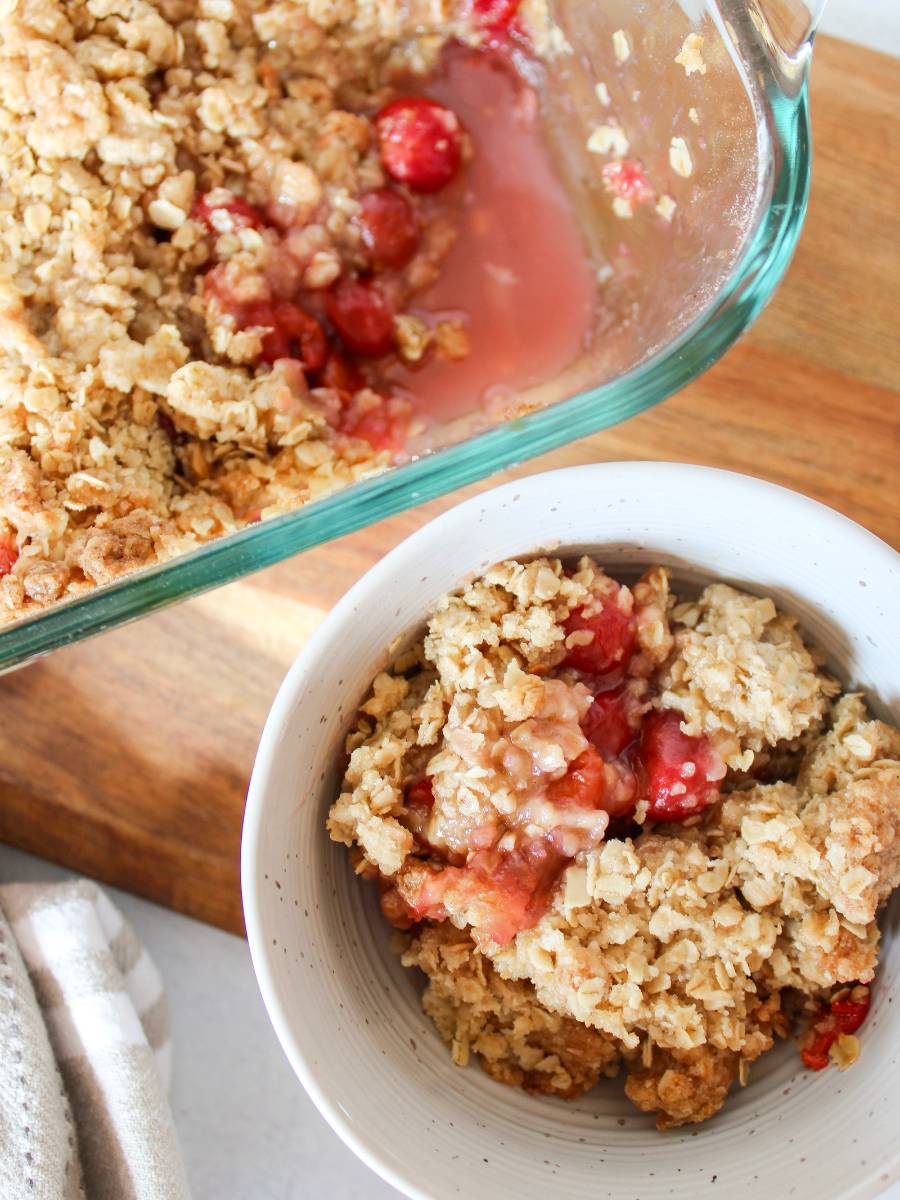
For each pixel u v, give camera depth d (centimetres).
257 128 30
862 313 32
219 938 33
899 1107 24
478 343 32
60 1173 30
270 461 29
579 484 25
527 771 24
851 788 25
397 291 32
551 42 32
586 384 31
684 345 27
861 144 33
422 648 27
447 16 32
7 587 27
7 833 33
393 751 25
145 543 28
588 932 25
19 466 27
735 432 32
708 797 25
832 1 33
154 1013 32
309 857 25
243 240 30
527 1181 25
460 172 33
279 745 24
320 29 31
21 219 28
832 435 32
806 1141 25
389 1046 25
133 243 29
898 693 26
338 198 31
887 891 25
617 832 26
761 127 26
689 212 30
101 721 32
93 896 32
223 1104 33
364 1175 33
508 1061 26
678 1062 25
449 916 25
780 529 25
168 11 30
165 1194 30
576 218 32
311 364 31
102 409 28
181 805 32
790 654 26
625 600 26
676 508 25
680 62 29
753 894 25
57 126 28
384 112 32
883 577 25
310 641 24
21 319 28
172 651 32
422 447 31
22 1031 30
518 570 26
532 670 25
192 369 28
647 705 26
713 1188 24
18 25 29
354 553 32
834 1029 25
